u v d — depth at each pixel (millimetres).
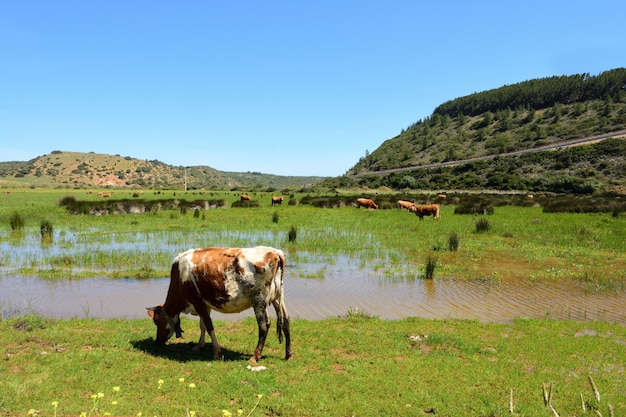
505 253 17438
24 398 5270
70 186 142375
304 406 5352
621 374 6570
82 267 14414
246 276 6715
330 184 133500
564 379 6352
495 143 138625
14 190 86688
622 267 14961
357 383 6008
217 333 8375
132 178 176750
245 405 5344
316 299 11250
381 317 9805
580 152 93000
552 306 10617
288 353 6969
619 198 47938
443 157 142625
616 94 151875
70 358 6664
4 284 12258
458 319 9469
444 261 16016
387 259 16422
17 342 7355
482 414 5293
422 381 6152
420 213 29781
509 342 7898
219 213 34656
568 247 18656
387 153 181000
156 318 7402
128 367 6391
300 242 19781
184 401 5371
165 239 20609
